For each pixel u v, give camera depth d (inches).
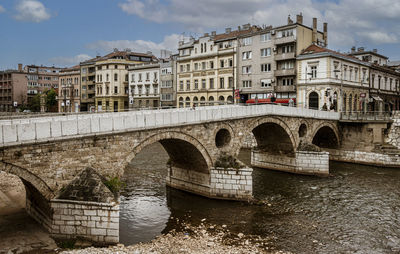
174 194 1051.9
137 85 2950.3
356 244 689.6
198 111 950.4
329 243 692.1
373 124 1524.4
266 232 747.4
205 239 703.1
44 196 648.4
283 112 1279.5
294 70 1984.5
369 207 929.5
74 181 673.6
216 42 2356.1
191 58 2487.7
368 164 1533.0
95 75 3233.3
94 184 669.3
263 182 1218.0
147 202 970.1
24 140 609.9
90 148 711.7
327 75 1852.9
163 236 719.1
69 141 677.3
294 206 935.0
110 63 3053.6
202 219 831.7
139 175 1294.3
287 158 1400.1
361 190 1106.7
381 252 654.5
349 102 2052.2
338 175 1330.0
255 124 1167.0
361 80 2171.5
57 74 4744.1
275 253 637.3
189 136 932.6
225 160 1005.8
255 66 2149.4
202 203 959.6
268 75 2097.7
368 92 2256.4
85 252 598.9
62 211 650.8
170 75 2647.6
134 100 2972.4
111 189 697.6
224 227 777.6
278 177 1300.4
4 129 585.3
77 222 647.8
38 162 633.6
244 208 914.7
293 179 1267.2
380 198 1015.0
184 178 1096.8
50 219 665.0
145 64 2935.5
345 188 1131.9
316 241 700.0
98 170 727.7
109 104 3070.9
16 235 667.4
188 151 1000.2
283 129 1306.6
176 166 1127.0
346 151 1615.4
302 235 731.4
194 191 1058.7
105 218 641.6
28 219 757.9
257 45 2138.3
